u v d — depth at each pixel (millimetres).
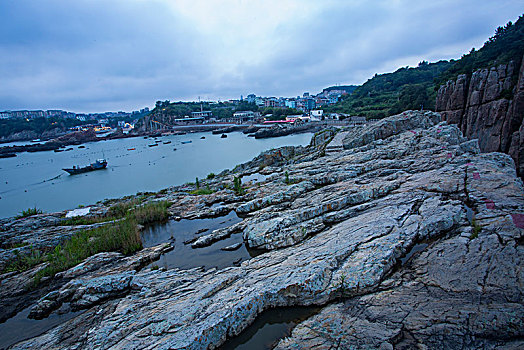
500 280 7836
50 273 14281
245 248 15297
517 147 48938
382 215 13453
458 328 6629
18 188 51562
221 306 8945
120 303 10742
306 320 8414
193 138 137250
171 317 8875
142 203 26531
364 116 111688
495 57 62531
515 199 12758
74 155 99125
